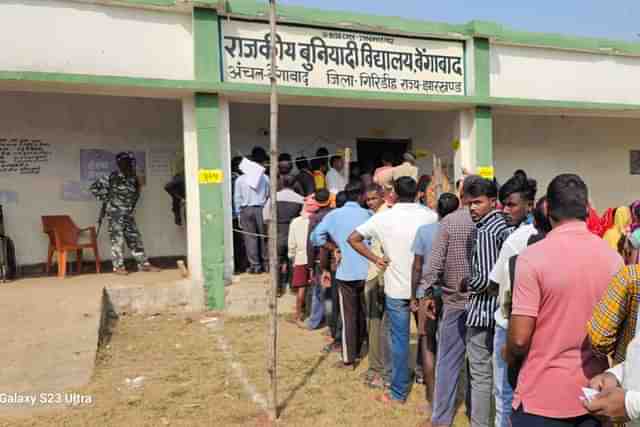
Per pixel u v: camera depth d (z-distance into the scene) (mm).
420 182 8047
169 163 9156
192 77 6789
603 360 2410
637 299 2131
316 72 7316
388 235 4219
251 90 6875
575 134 11359
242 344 5887
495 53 8469
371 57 7637
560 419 2402
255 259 7613
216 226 6875
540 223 3023
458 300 3771
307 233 6664
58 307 5992
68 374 4762
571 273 2391
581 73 9109
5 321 5605
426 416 4145
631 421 1911
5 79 5941
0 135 8094
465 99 8086
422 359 4438
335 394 4566
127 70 6500
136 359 5367
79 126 8570
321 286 6395
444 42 8102
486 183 3551
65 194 8461
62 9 6215
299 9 7121
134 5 6441
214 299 6902
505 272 2990
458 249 3723
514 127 10805
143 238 8961
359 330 5418
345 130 10781
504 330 3221
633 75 9531
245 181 7570
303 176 8430
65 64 6242
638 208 6453
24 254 8156
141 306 6777
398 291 4215
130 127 8914
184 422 4023
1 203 8062
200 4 6594
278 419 4078
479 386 3570
